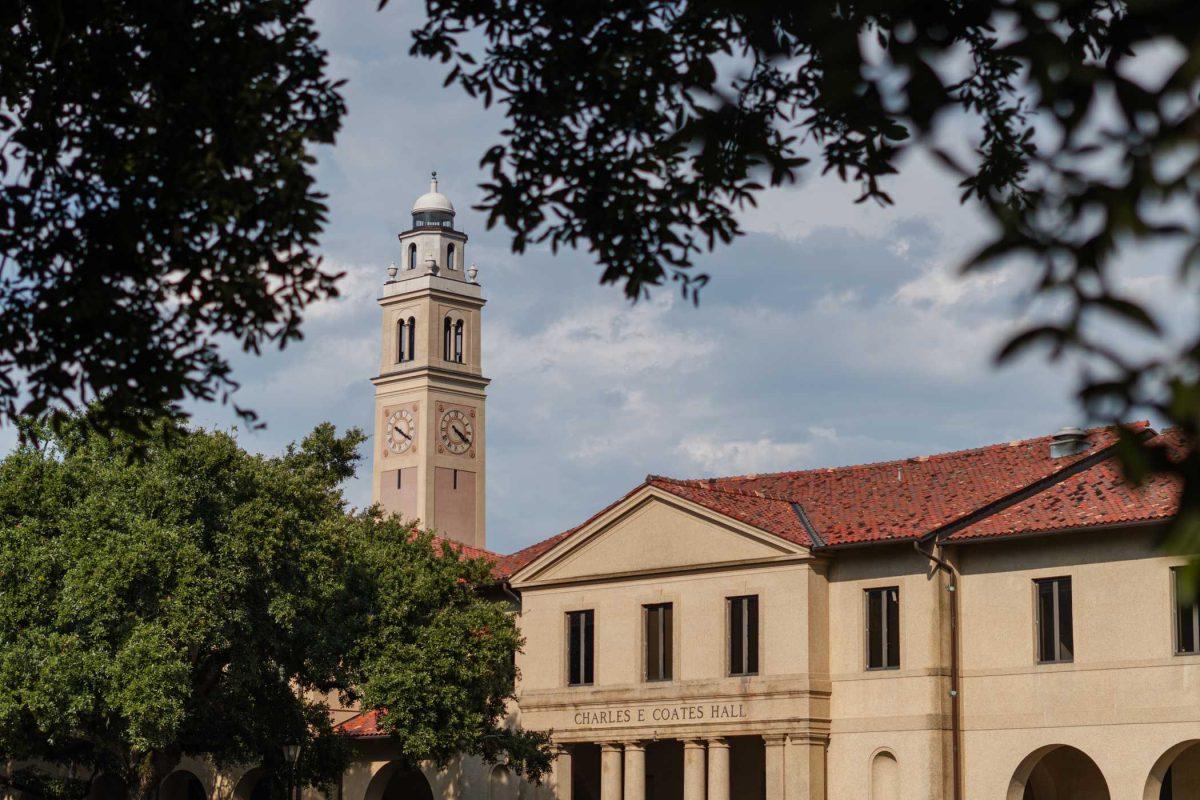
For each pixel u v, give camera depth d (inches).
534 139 745.6
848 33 280.8
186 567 1891.0
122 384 782.5
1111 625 1908.2
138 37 769.6
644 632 2212.1
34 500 1946.4
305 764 2156.7
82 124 788.6
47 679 1825.8
